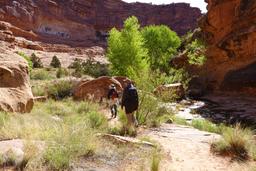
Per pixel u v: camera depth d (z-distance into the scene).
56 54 70.12
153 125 10.53
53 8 89.44
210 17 33.88
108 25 108.31
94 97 18.19
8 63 9.70
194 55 32.91
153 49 43.22
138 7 119.56
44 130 6.96
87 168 4.97
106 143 6.53
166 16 121.62
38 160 4.80
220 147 7.26
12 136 6.41
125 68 31.72
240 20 29.80
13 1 77.19
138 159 5.79
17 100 9.00
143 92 10.98
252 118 16.53
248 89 26.06
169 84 24.33
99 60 74.31
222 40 31.38
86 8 104.06
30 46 68.38
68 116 11.02
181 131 9.71
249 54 27.88
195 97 27.83
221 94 28.44
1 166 4.53
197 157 6.75
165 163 5.93
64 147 5.42
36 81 28.86
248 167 6.24
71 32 94.50
